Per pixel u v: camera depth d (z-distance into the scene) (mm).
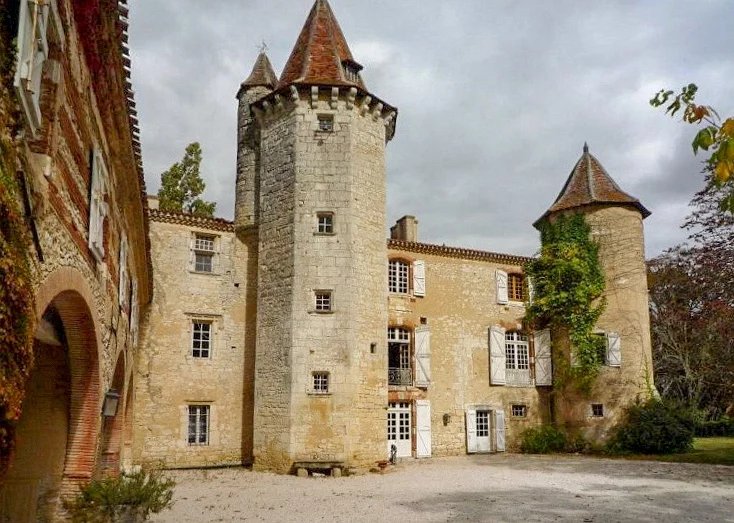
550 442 25984
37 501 7855
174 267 21141
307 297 19719
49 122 4812
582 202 27391
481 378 26109
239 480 17422
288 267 20094
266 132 21781
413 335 24781
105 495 8094
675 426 24203
